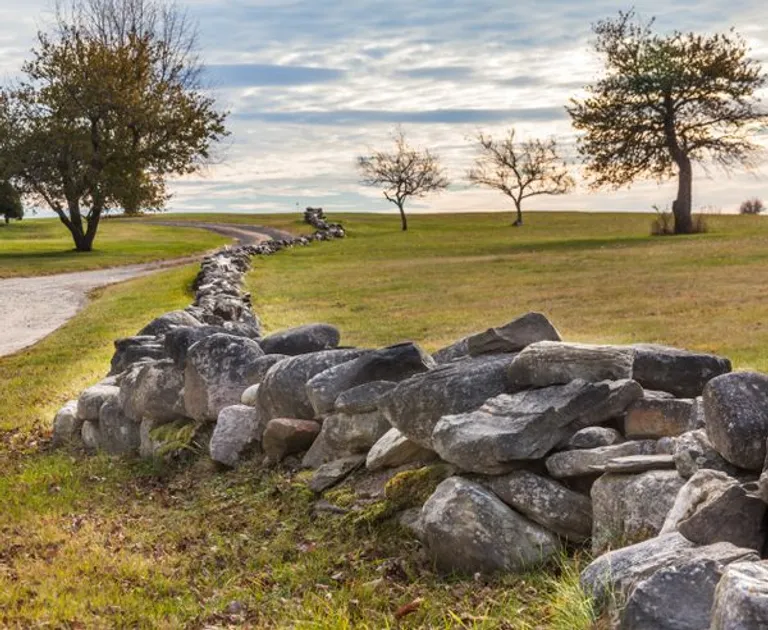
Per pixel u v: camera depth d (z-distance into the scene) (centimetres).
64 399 1335
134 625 530
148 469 913
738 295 2408
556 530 555
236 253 4650
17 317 2819
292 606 532
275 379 825
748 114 6334
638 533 500
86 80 6178
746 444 478
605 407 600
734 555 402
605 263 3834
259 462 827
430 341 1878
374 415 738
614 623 407
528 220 10388
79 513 783
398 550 601
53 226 10412
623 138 6469
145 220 11844
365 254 5506
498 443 571
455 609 500
